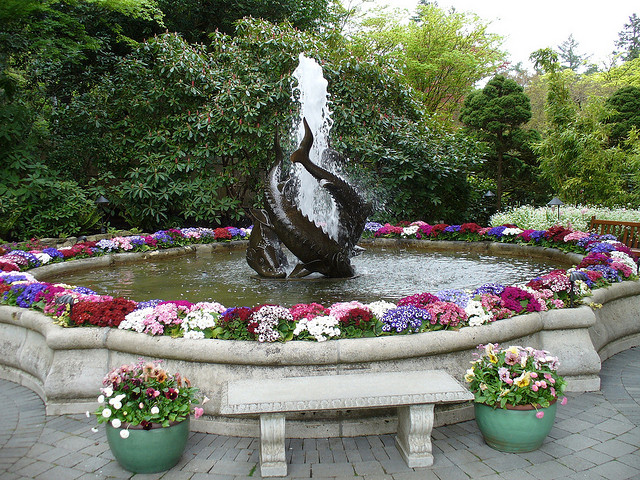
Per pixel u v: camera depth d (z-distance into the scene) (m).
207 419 3.33
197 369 3.35
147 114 11.65
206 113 10.94
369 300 4.85
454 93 20.73
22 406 3.69
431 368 3.38
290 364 3.25
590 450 2.99
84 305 3.70
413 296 3.85
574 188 11.41
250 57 11.69
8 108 10.05
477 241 8.88
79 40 12.55
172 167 10.93
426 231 9.41
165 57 11.14
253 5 14.62
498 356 3.10
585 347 3.86
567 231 7.52
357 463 2.90
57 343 3.53
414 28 19.98
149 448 2.75
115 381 2.82
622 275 4.98
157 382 2.86
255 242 6.10
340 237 5.91
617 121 15.91
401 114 12.80
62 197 9.60
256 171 11.98
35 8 9.67
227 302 4.86
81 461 2.95
